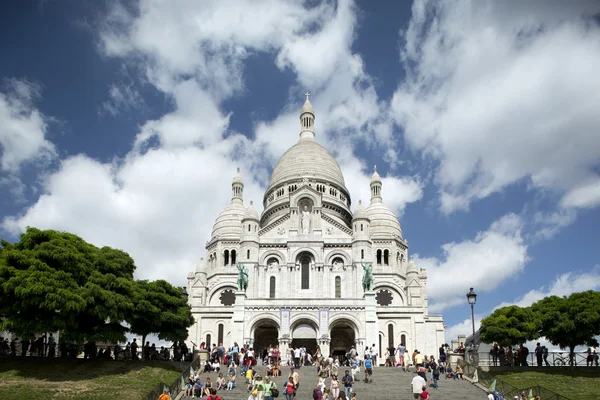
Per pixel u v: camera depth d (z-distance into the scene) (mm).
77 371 55250
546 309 64875
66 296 53500
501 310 66688
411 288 107375
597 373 59250
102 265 62125
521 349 64812
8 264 56281
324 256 94188
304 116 135375
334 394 49906
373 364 75625
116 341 58812
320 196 98938
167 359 68000
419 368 55344
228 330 96500
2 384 49969
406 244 116500
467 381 58219
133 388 51531
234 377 55875
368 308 84312
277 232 98000
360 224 95938
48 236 59406
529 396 48875
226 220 115625
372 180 125312
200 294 105750
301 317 84188
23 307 53438
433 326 101000
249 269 93000
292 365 69688
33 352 60438
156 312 64062
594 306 60594
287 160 122875
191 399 50719
